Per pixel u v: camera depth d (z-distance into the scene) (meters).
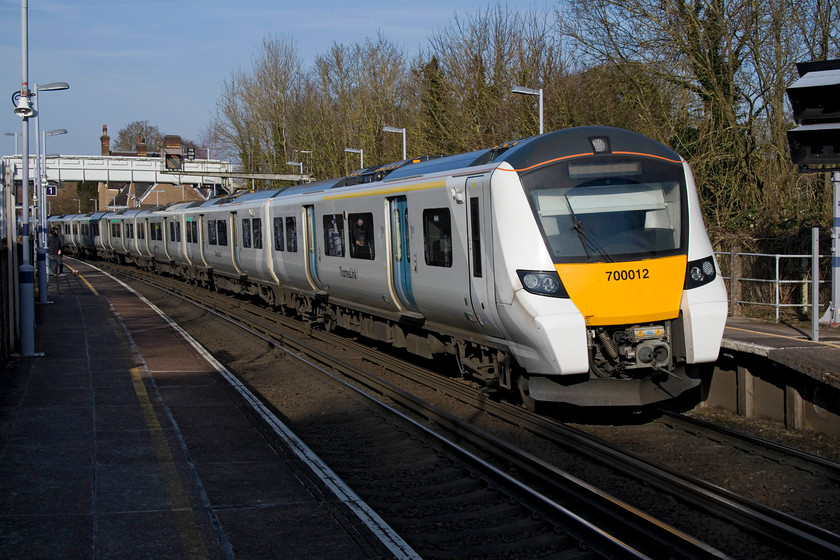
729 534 5.78
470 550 5.48
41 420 8.50
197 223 25.97
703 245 8.80
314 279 15.86
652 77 19.95
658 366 8.43
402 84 42.69
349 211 13.53
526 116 26.56
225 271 23.53
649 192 8.76
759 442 7.77
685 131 20.05
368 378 11.47
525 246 8.41
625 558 5.18
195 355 13.16
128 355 13.02
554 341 8.19
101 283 30.23
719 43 19.06
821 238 12.58
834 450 7.86
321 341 15.74
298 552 5.10
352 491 6.38
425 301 11.02
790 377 8.75
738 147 18.81
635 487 6.83
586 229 8.48
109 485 6.39
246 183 52.34
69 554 5.02
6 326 12.09
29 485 6.36
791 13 17.88
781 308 12.86
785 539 5.52
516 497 6.43
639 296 8.41
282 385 11.71
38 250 21.61
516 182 8.55
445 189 10.00
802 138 9.48
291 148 52.84
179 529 5.46
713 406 10.13
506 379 9.52
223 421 8.69
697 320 8.48
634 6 20.00
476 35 29.92
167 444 7.62
